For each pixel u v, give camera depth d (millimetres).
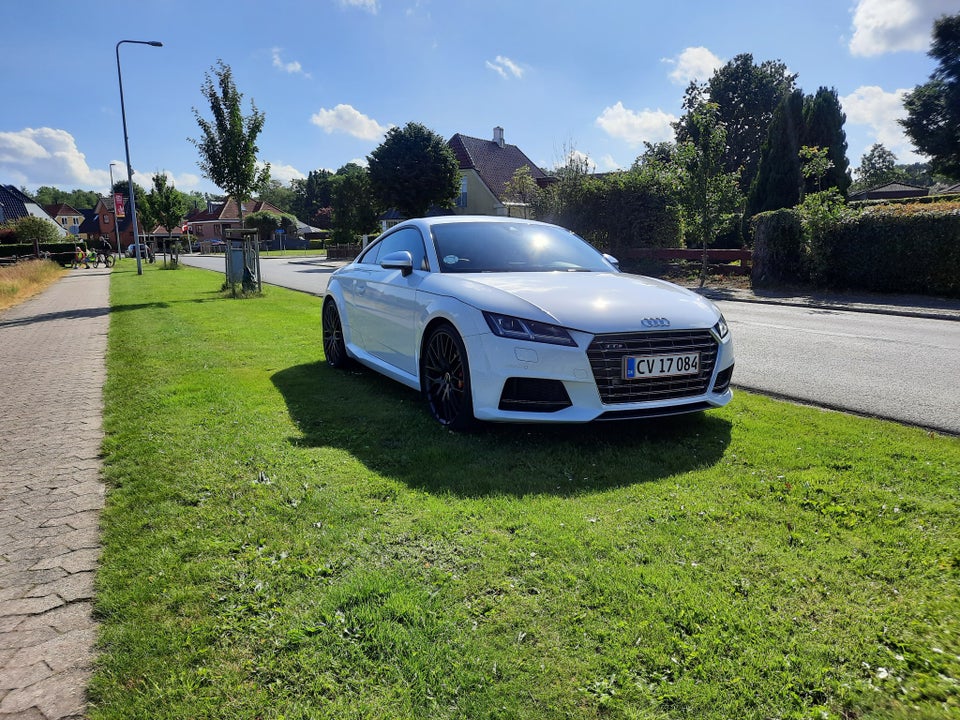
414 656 1792
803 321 9656
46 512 2863
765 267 15148
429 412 4215
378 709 1613
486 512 2699
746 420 4035
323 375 5645
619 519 2625
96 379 5793
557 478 3080
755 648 1814
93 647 1892
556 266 4582
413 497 2867
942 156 38219
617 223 20812
